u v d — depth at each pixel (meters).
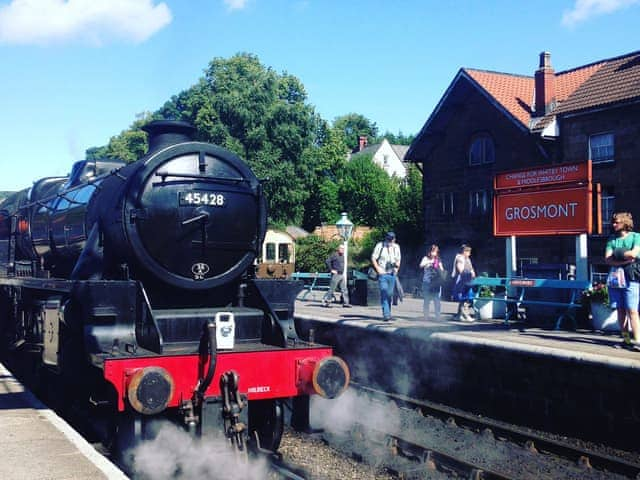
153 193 6.64
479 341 8.72
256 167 39.53
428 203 24.98
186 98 45.03
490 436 7.71
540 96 21.22
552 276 10.88
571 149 19.95
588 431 7.48
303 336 12.73
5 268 11.28
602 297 9.66
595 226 9.82
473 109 22.95
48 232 8.97
